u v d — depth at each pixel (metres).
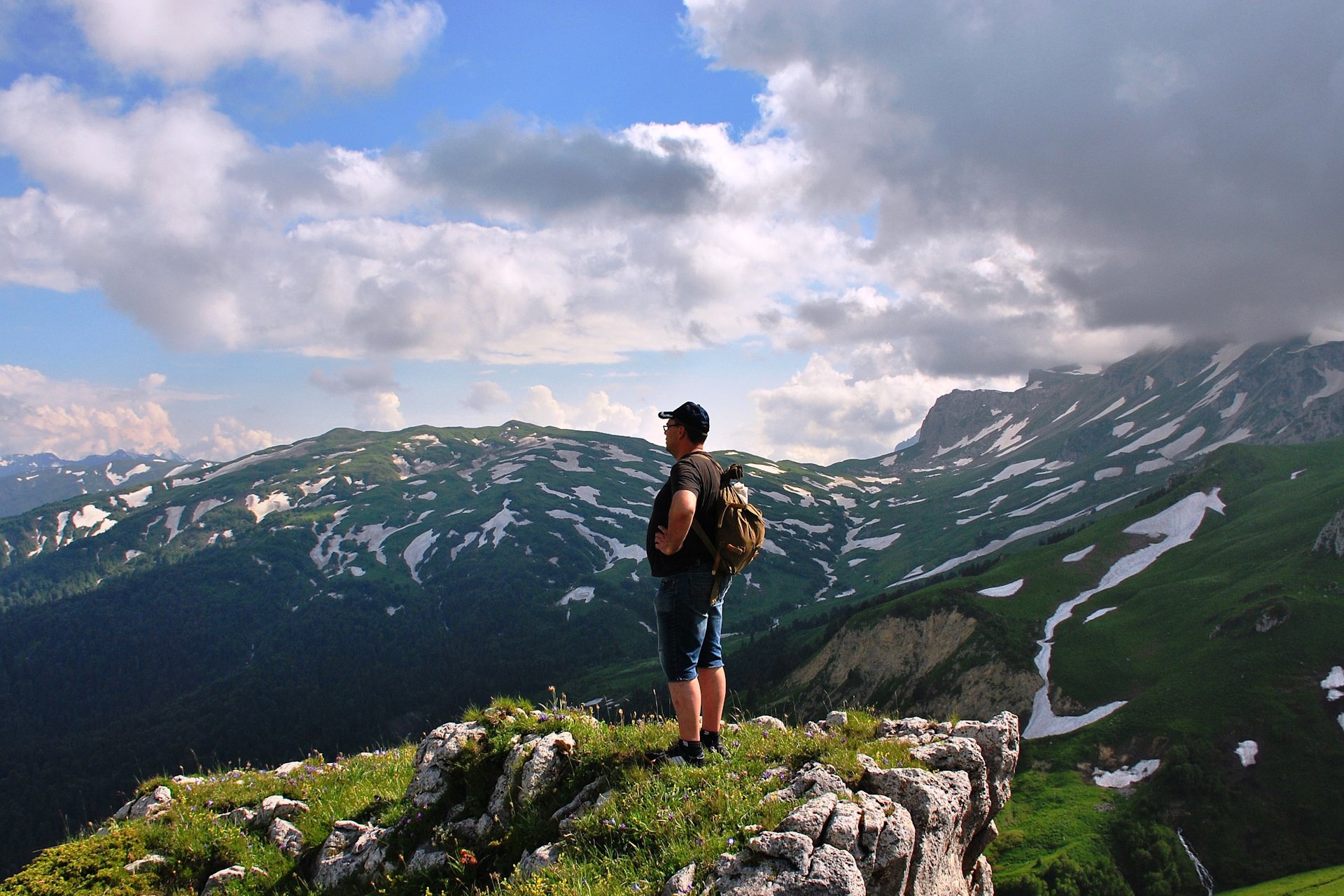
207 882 10.98
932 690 154.62
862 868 6.94
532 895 7.31
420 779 10.68
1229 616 142.62
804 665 187.62
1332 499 180.75
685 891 6.71
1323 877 96.69
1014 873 102.50
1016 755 9.87
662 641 9.29
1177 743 119.31
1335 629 130.62
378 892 9.52
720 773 8.64
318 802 12.62
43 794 190.50
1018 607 171.75
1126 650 146.12
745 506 9.20
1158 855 103.06
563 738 10.11
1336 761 111.62
